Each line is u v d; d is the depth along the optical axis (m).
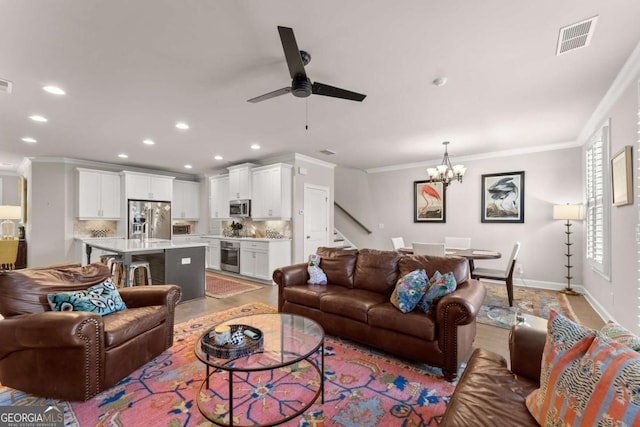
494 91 2.91
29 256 5.87
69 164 5.94
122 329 2.07
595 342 1.02
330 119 3.69
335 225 8.16
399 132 4.21
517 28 1.96
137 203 6.52
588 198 4.22
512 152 5.29
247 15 1.82
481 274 4.18
